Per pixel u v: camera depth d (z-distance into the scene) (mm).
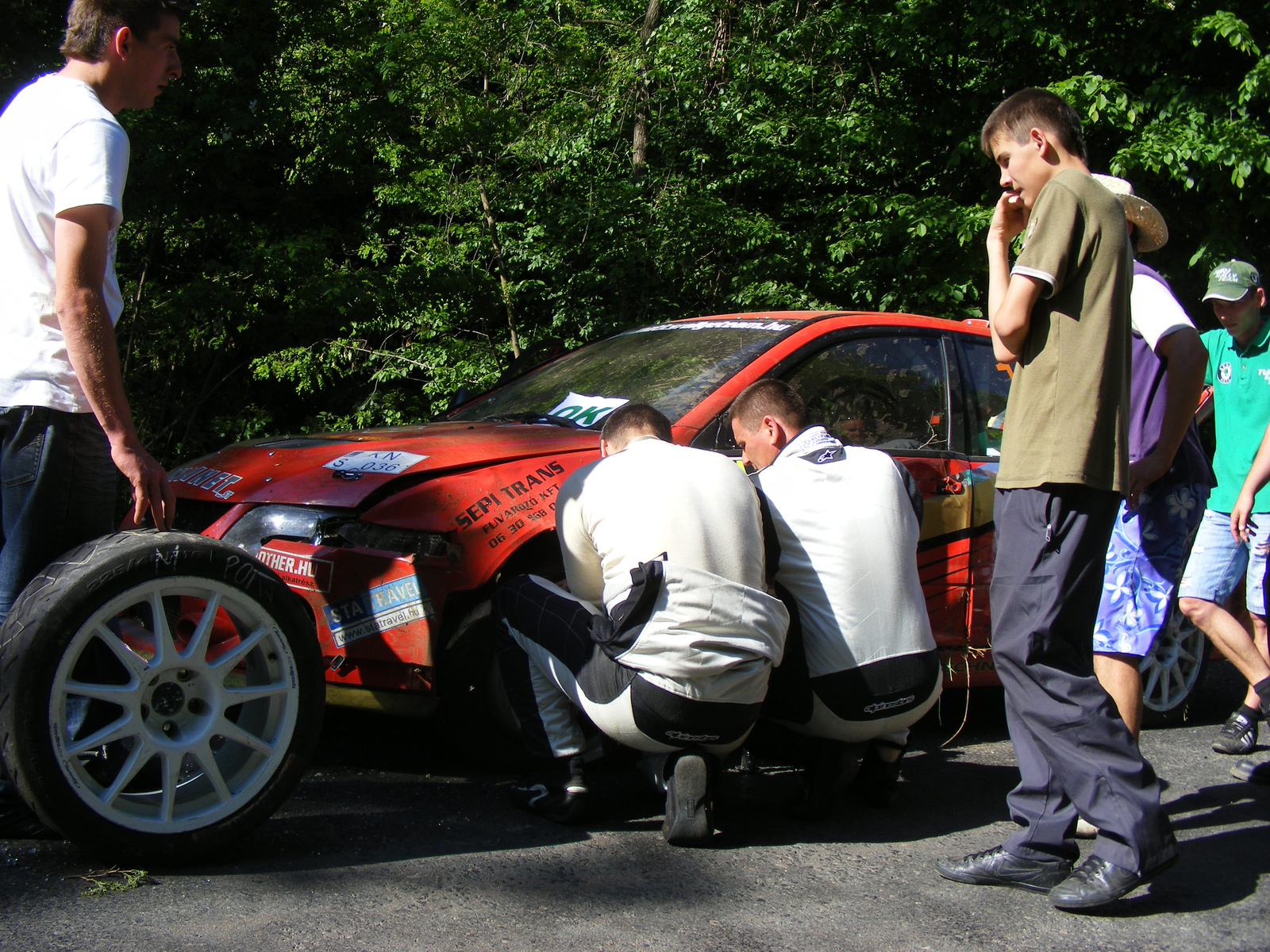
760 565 2891
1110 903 2443
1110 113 8617
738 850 2855
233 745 2738
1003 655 2598
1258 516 4043
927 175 10648
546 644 2959
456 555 3248
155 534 2520
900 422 4145
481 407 4504
